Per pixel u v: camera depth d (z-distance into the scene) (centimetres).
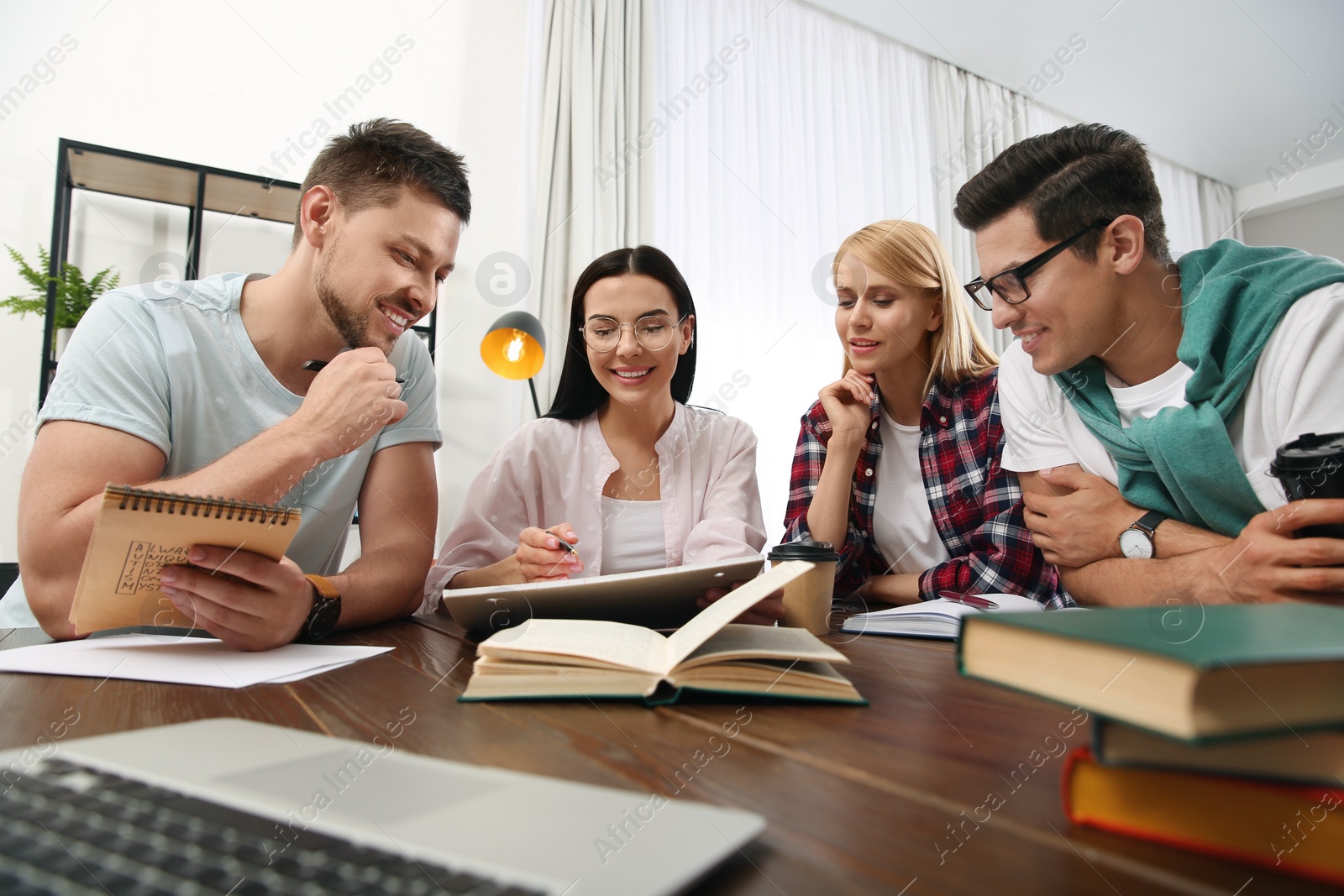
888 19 314
